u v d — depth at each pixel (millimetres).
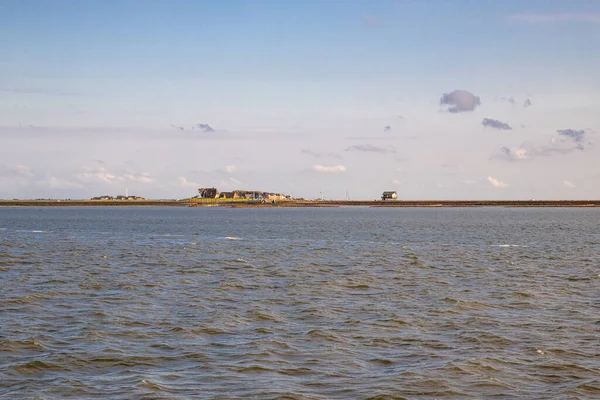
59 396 23172
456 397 23359
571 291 45750
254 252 78125
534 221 183875
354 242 97062
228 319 35344
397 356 28266
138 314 36688
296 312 37688
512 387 24328
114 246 87000
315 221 183250
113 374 25625
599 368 26469
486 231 129375
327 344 30141
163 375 25531
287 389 23938
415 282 50562
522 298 42500
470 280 51938
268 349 29203
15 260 66188
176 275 54281
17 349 28828
